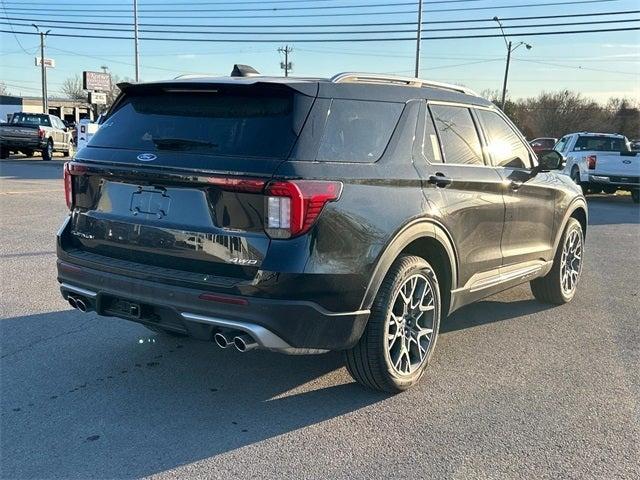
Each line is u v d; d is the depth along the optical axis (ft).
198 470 10.44
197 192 11.69
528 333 17.81
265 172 11.03
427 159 13.75
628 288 23.32
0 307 18.95
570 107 260.83
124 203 12.72
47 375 14.15
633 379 14.55
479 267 15.57
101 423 11.98
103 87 122.01
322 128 11.74
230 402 13.00
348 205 11.57
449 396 13.46
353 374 13.19
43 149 91.04
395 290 12.70
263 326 11.03
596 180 58.18
